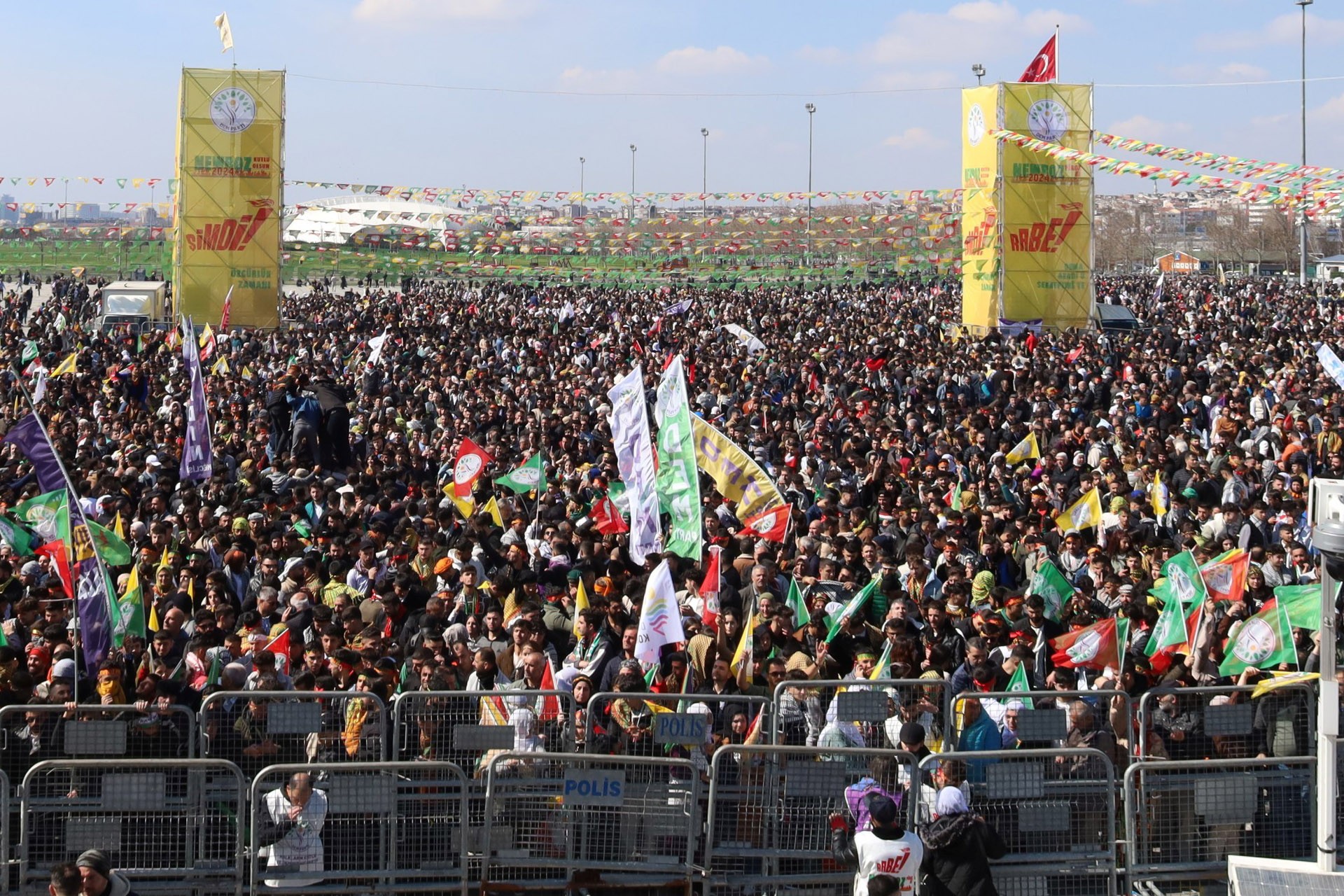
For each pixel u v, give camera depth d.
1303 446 23.00
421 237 64.25
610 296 80.38
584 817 9.62
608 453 22.66
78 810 9.22
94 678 10.98
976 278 47.88
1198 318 59.62
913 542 14.90
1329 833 9.07
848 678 11.76
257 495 18.28
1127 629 11.69
